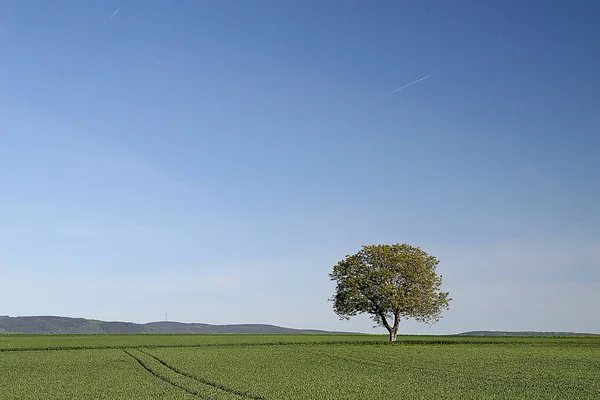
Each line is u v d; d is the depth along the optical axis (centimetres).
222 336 12444
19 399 3412
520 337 11194
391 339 9231
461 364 5512
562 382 4097
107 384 4081
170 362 5672
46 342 9206
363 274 9062
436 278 9188
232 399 3319
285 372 4809
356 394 3525
